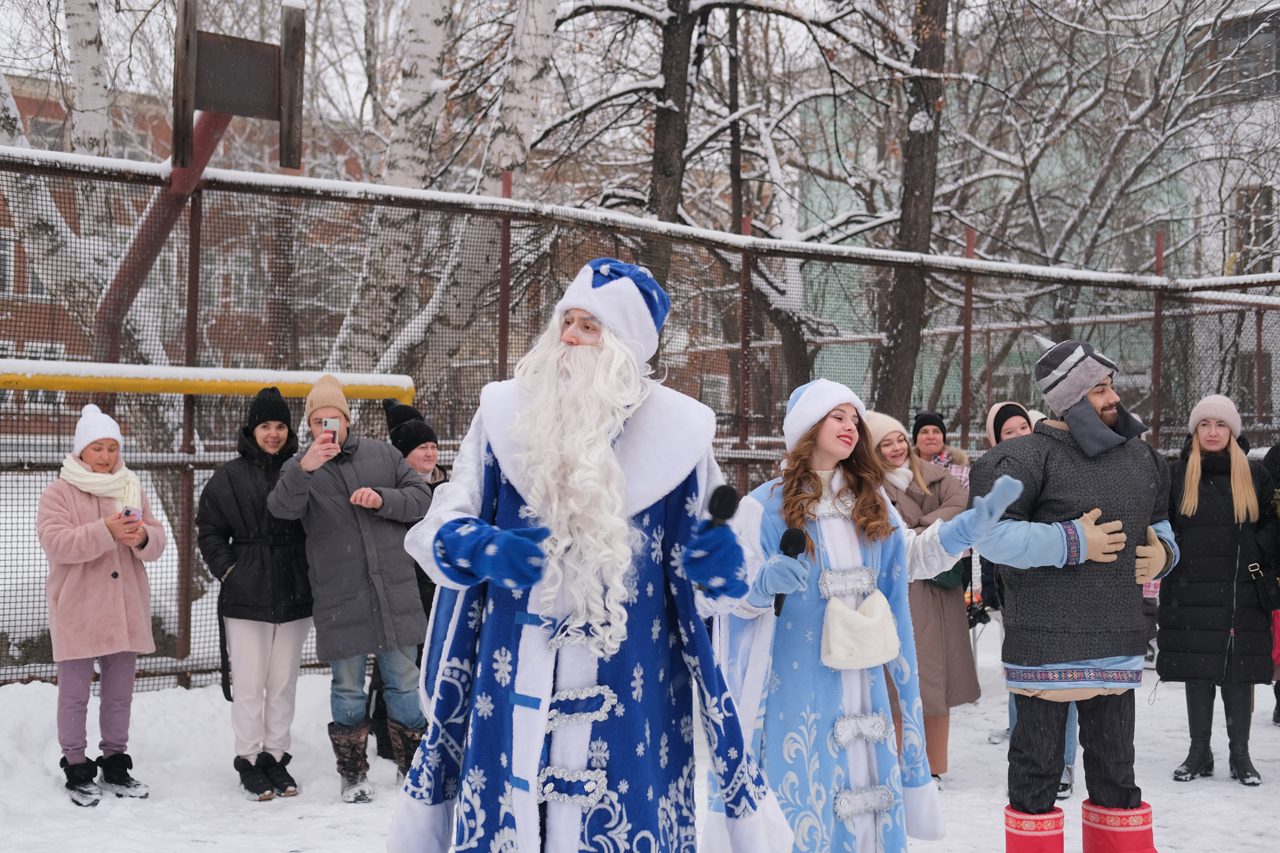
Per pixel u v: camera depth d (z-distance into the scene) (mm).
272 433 5559
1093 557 3854
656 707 2535
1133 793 3977
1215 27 15875
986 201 20062
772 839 2672
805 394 3641
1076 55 17141
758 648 3418
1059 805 5391
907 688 3496
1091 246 16312
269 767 5426
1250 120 17094
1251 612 5641
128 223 6434
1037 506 4051
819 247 8125
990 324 8984
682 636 2613
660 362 7613
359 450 5551
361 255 6922
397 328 6973
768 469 7887
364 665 5445
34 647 6258
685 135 12367
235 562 5461
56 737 5785
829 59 13320
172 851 4414
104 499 5367
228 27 16578
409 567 5504
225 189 6574
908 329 8523
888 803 3377
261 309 6676
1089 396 4066
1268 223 16656
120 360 6438
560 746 2441
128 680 5352
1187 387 9508
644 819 2438
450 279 7105
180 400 6551
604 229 7488
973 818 5074
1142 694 8109
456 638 2598
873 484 3578
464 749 2596
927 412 6688
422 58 9469
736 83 15781
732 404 7855
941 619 5773
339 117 23062
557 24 12398
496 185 9141
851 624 3348
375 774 5805
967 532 3473
